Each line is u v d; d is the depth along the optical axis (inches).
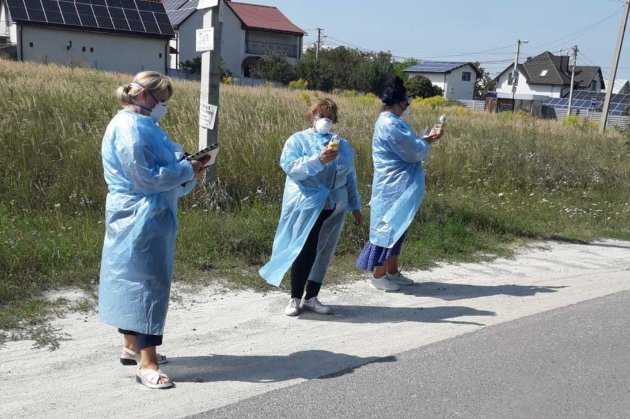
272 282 209.5
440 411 154.9
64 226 268.5
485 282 271.0
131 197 152.4
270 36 2300.7
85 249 246.7
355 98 1034.1
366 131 479.2
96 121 384.5
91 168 311.6
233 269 257.0
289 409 152.6
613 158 627.2
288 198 209.9
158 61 1769.2
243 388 162.2
